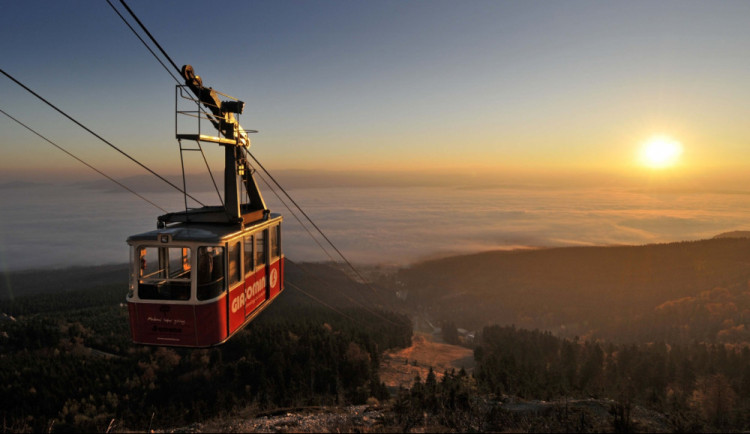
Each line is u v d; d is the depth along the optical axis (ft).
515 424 39.86
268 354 350.84
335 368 326.65
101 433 44.47
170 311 41.01
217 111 48.62
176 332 41.24
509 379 117.70
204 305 40.86
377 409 46.88
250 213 50.88
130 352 372.79
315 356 352.69
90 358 342.44
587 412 43.78
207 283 41.32
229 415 45.83
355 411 46.73
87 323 482.69
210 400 270.05
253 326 423.23
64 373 289.74
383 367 416.26
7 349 378.12
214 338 41.65
